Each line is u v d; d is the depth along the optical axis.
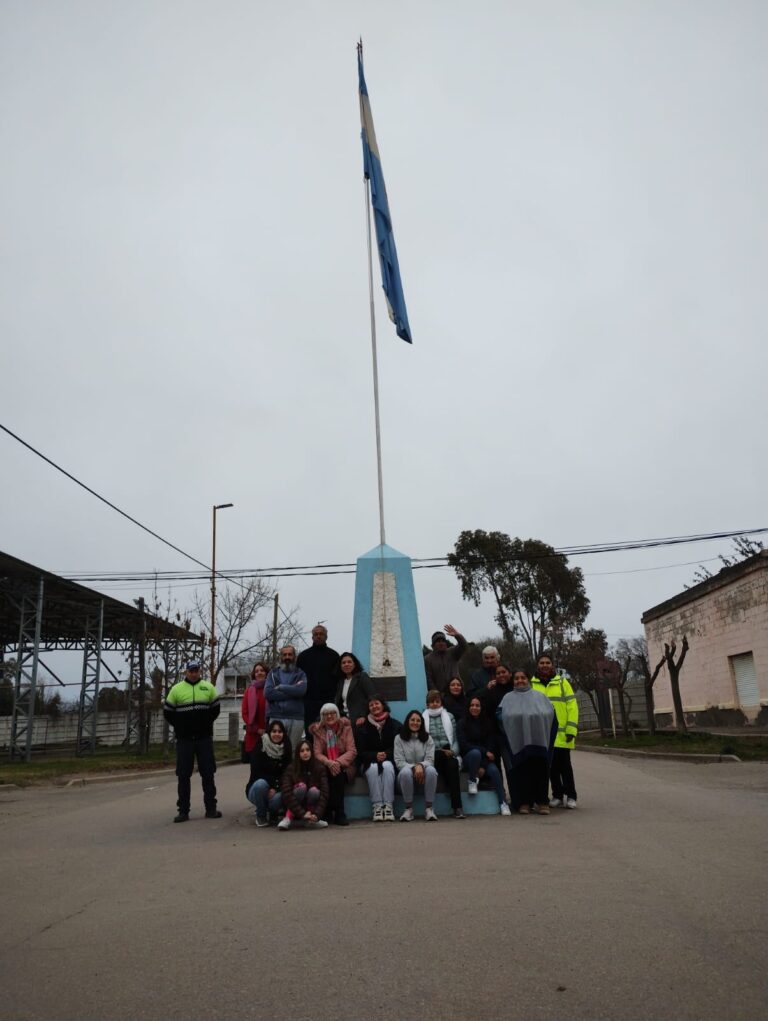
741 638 28.23
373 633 11.67
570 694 10.50
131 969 4.21
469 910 5.07
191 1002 3.74
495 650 10.75
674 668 24.75
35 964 4.34
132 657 37.09
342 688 10.75
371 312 13.25
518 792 9.98
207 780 10.73
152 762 26.17
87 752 36.44
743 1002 3.54
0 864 7.45
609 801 10.93
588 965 4.04
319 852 7.38
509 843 7.48
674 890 5.41
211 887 6.00
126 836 9.13
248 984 3.94
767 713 26.44
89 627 37.62
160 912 5.31
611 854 6.75
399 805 10.05
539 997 3.66
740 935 4.42
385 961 4.19
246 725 10.84
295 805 9.23
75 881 6.46
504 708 9.97
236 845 8.05
